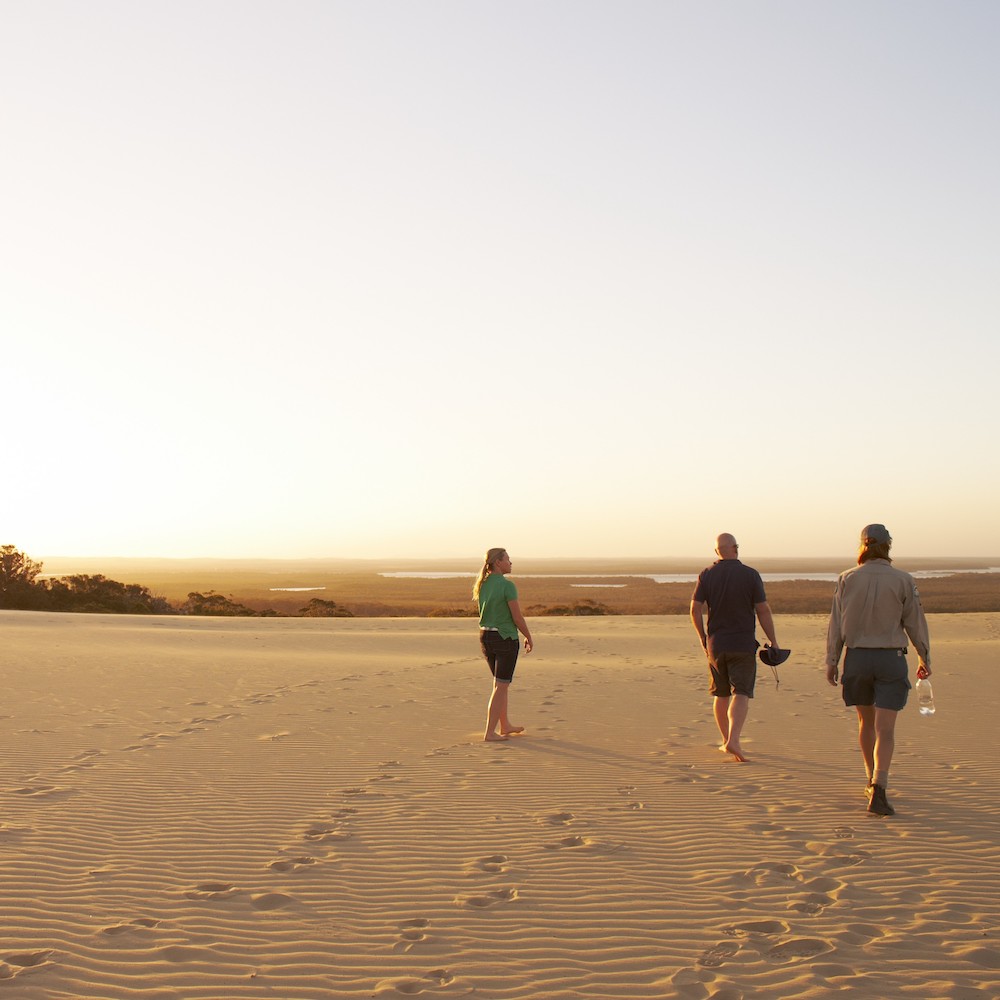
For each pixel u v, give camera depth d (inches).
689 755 369.7
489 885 217.5
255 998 160.2
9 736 412.5
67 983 165.5
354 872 227.5
